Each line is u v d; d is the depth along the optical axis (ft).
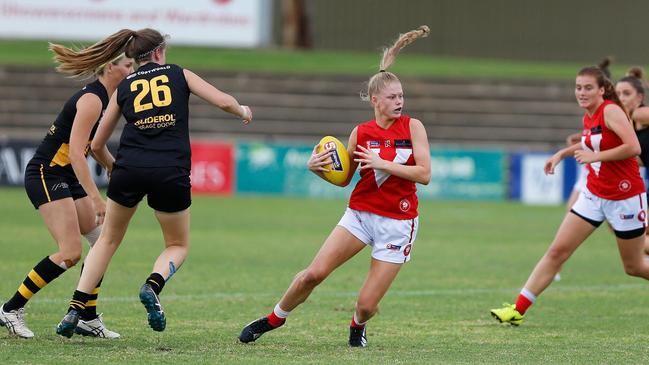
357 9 409.28
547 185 270.46
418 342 88.58
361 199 81.97
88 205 88.74
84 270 80.69
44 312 100.22
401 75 337.52
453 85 336.08
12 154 262.47
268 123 319.06
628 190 97.66
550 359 79.77
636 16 413.39
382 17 408.87
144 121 79.25
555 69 375.66
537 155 270.87
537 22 412.98
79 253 85.51
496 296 120.47
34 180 85.30
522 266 150.41
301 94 327.88
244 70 333.01
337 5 409.28
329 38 410.52
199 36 339.98
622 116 95.76
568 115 328.70
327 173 83.05
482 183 273.75
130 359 75.77
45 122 310.45
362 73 336.08
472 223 217.15
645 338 92.48
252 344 85.15
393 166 79.56
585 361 79.05
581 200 99.66
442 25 409.90
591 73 97.40
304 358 77.92
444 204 261.44
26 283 84.79
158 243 166.71
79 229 87.10
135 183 78.79
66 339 85.61
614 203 97.91
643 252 100.48
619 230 98.53
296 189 271.08
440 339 90.58
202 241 172.86
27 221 193.67
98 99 82.48
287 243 172.65
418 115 326.24
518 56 413.18
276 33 427.33
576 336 93.35
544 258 99.86
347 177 83.76
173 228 81.56
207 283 125.80
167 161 78.79
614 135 96.78
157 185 78.74
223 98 80.02
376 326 97.96
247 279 130.21
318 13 410.11
